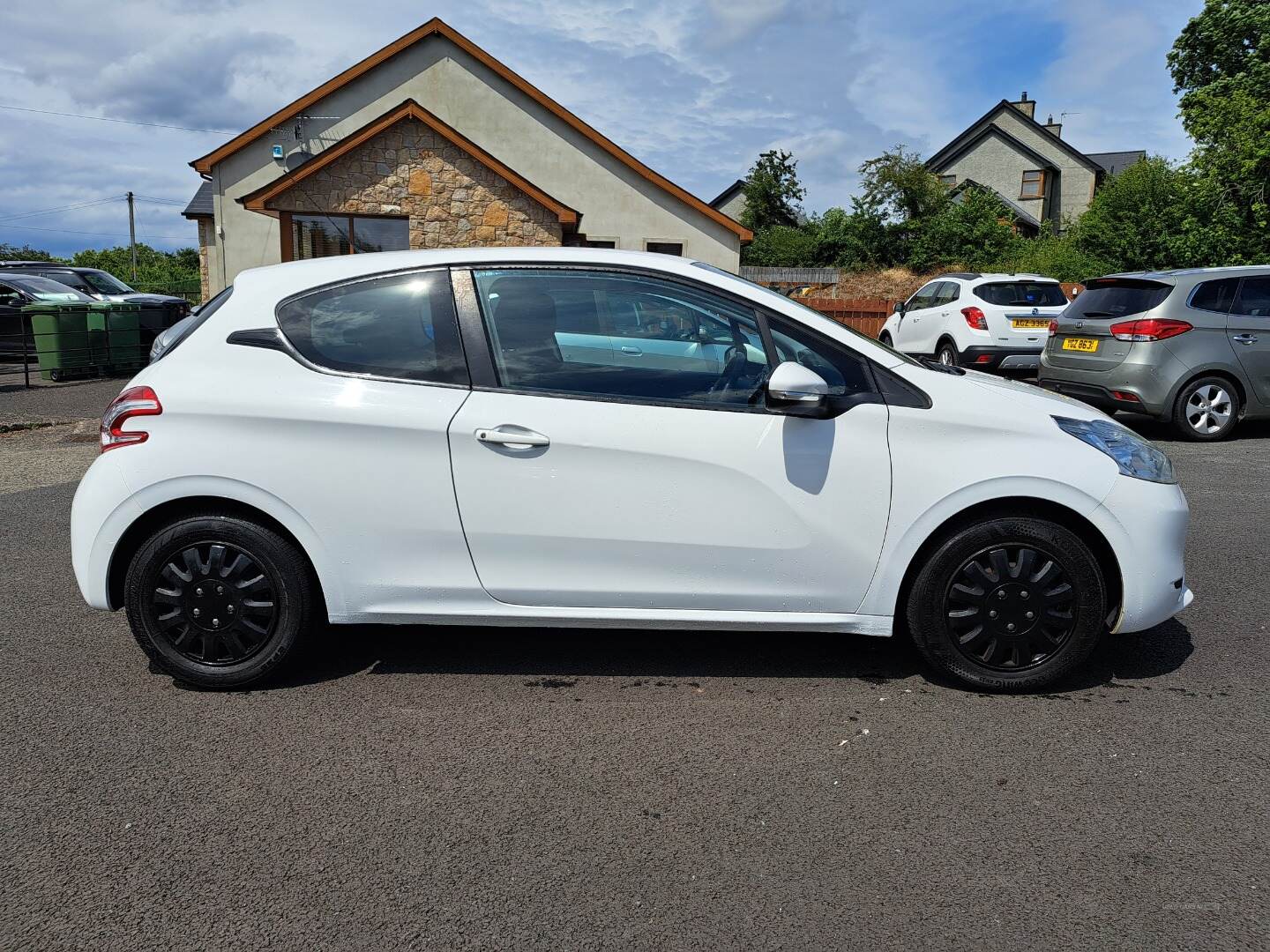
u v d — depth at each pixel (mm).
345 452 3344
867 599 3432
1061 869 2424
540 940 2162
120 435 3391
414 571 3412
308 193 16125
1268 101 20984
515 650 3930
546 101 20312
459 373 3395
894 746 3090
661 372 3406
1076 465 3324
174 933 2184
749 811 2699
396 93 20156
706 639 4062
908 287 32156
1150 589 3393
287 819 2658
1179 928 2193
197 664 3486
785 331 3434
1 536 5734
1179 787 2826
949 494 3320
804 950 2127
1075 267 27516
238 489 3342
